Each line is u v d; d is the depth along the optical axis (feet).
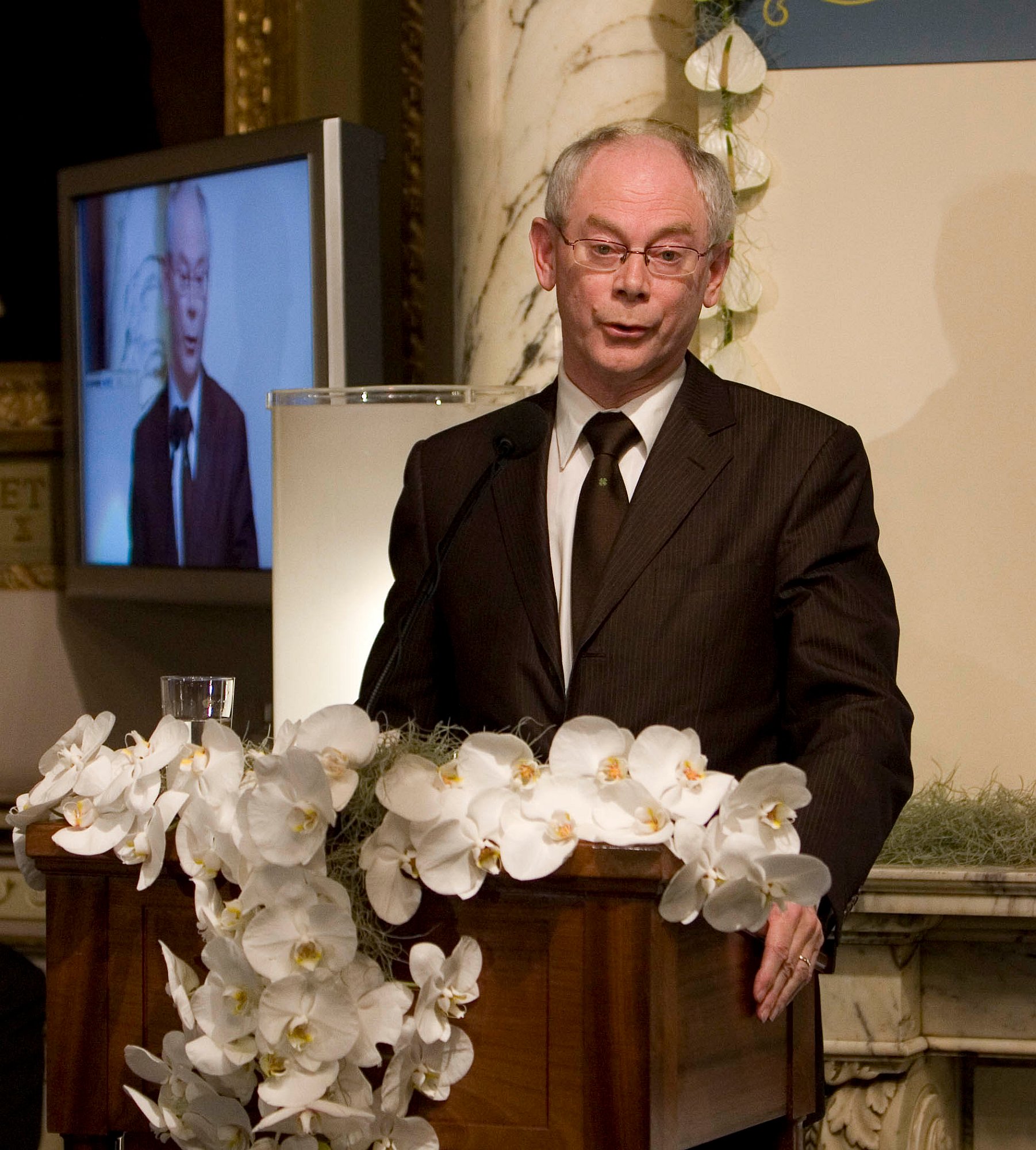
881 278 16.53
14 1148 19.04
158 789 7.93
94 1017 8.18
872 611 10.12
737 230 16.76
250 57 24.62
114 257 24.00
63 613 26.48
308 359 20.74
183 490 22.88
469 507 9.06
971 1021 14.93
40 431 26.58
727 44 16.55
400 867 7.29
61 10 25.84
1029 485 16.24
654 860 7.07
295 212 20.86
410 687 11.35
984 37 16.28
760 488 10.53
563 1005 7.30
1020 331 16.25
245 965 7.29
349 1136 7.25
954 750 16.40
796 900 7.11
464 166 18.28
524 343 17.79
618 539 10.44
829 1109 15.05
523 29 17.72
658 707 10.16
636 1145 7.16
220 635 25.20
